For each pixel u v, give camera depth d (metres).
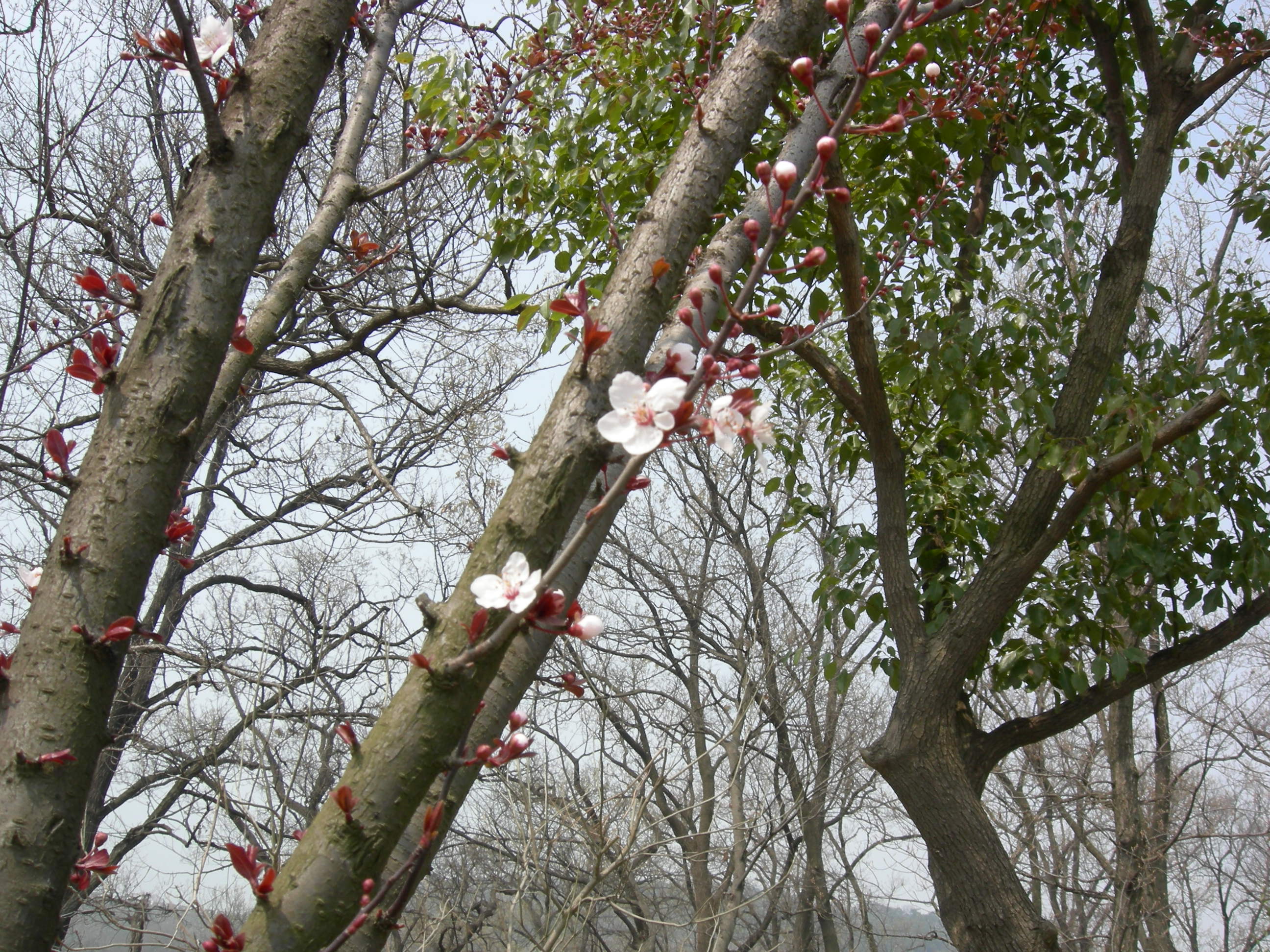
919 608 4.52
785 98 2.85
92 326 1.95
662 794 7.84
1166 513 4.48
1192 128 5.81
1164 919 8.70
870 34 1.60
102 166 7.71
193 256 1.70
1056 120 5.77
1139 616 4.88
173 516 1.92
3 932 1.29
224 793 4.28
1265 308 4.78
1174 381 4.80
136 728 7.23
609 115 4.47
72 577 1.50
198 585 7.93
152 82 7.66
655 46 4.43
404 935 7.55
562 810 5.45
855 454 5.78
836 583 5.06
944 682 4.27
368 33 3.34
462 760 1.36
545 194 4.72
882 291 4.28
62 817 1.39
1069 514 4.28
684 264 1.84
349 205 3.04
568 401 1.51
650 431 1.34
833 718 10.38
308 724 4.91
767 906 12.95
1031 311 4.67
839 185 3.50
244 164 1.79
